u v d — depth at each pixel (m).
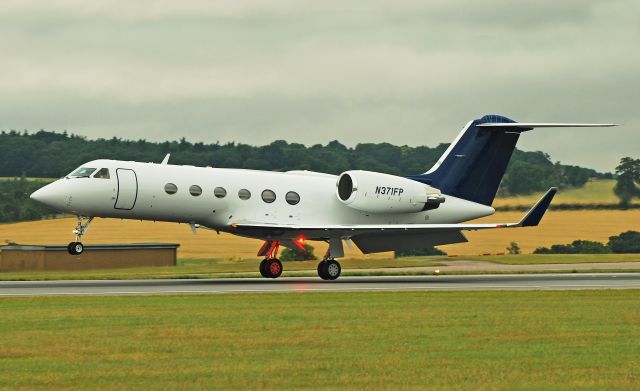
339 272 133.50
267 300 93.81
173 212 127.00
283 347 61.75
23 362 56.19
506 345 62.72
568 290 108.12
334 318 77.25
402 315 79.56
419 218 142.62
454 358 57.59
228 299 94.88
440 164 145.50
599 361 56.75
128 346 62.09
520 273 152.38
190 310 83.62
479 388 48.97
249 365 55.19
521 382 50.47
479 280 131.00
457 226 130.12
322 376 52.03
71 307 86.50
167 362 56.19
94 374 52.50
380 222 140.12
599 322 74.94
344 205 137.50
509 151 147.75
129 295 100.50
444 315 79.69
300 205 134.50
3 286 117.44
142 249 176.12
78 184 121.44
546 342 64.19
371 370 53.72
